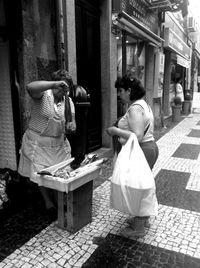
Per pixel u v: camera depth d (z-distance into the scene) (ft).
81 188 9.01
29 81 11.10
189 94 44.65
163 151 20.17
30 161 9.87
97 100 17.98
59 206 9.12
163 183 13.83
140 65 25.90
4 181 10.88
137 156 7.98
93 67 17.28
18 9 10.42
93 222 9.80
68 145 10.73
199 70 74.13
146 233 9.14
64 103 9.59
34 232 9.11
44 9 11.68
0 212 10.31
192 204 11.39
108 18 17.21
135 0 20.31
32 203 11.11
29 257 7.86
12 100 11.43
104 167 16.03
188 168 16.26
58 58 12.68
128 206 8.00
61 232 9.12
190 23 45.21
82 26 15.66
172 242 8.66
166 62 36.19
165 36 30.09
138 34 22.39
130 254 8.06
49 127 9.43
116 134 8.64
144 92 8.55
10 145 12.16
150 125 8.61
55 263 7.63
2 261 7.67
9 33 10.76
